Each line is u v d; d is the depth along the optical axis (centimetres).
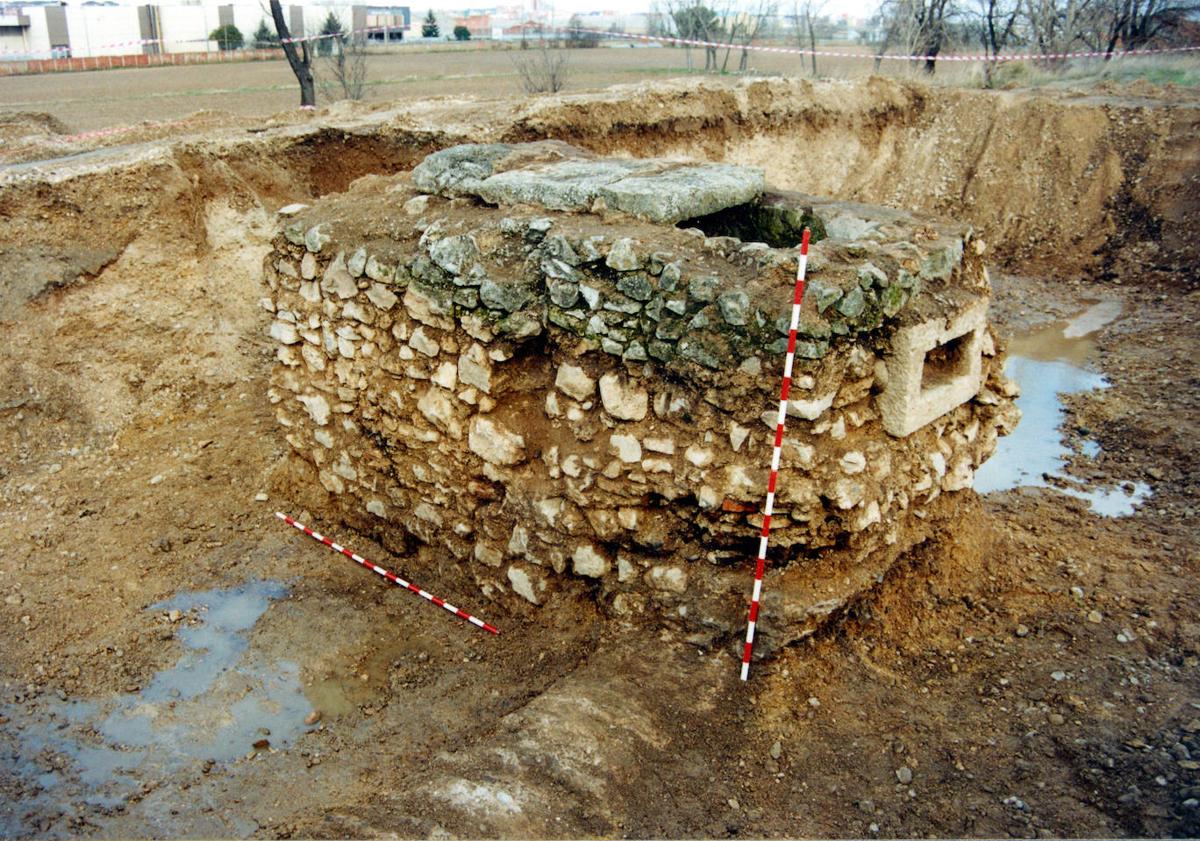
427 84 1978
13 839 385
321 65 2311
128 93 1869
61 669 497
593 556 462
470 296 472
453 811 361
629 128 1266
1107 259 1288
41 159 957
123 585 565
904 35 2023
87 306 762
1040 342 1038
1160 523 621
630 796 372
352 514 597
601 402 452
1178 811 352
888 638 455
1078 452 760
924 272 441
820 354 389
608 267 440
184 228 827
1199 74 1677
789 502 406
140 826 393
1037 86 1692
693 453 422
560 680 446
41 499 648
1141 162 1348
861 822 363
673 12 2419
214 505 643
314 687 483
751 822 364
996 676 441
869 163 1549
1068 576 527
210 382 806
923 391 449
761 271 412
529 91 1753
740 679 420
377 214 555
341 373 563
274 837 380
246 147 916
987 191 1453
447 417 501
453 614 528
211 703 473
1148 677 438
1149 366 929
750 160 1419
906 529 464
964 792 374
